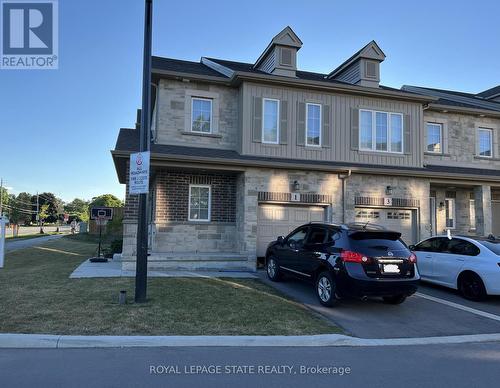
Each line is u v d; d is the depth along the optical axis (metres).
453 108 17.84
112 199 64.69
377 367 5.54
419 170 15.80
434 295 10.50
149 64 8.69
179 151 13.77
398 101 16.66
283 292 10.03
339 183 14.86
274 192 14.06
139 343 6.16
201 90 15.23
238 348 6.23
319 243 9.42
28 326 6.57
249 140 14.74
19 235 48.25
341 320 7.93
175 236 13.91
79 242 28.59
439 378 5.15
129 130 17.56
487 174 16.97
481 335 7.29
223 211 14.54
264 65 17.33
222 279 11.38
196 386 4.71
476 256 10.05
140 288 8.35
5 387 4.56
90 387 4.60
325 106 15.72
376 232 8.79
